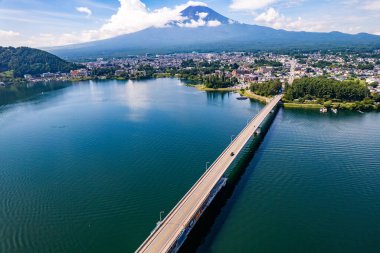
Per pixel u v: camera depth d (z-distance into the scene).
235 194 154.75
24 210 143.62
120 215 137.12
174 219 119.25
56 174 180.12
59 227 130.25
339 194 152.88
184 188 158.88
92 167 187.88
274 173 177.25
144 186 162.12
